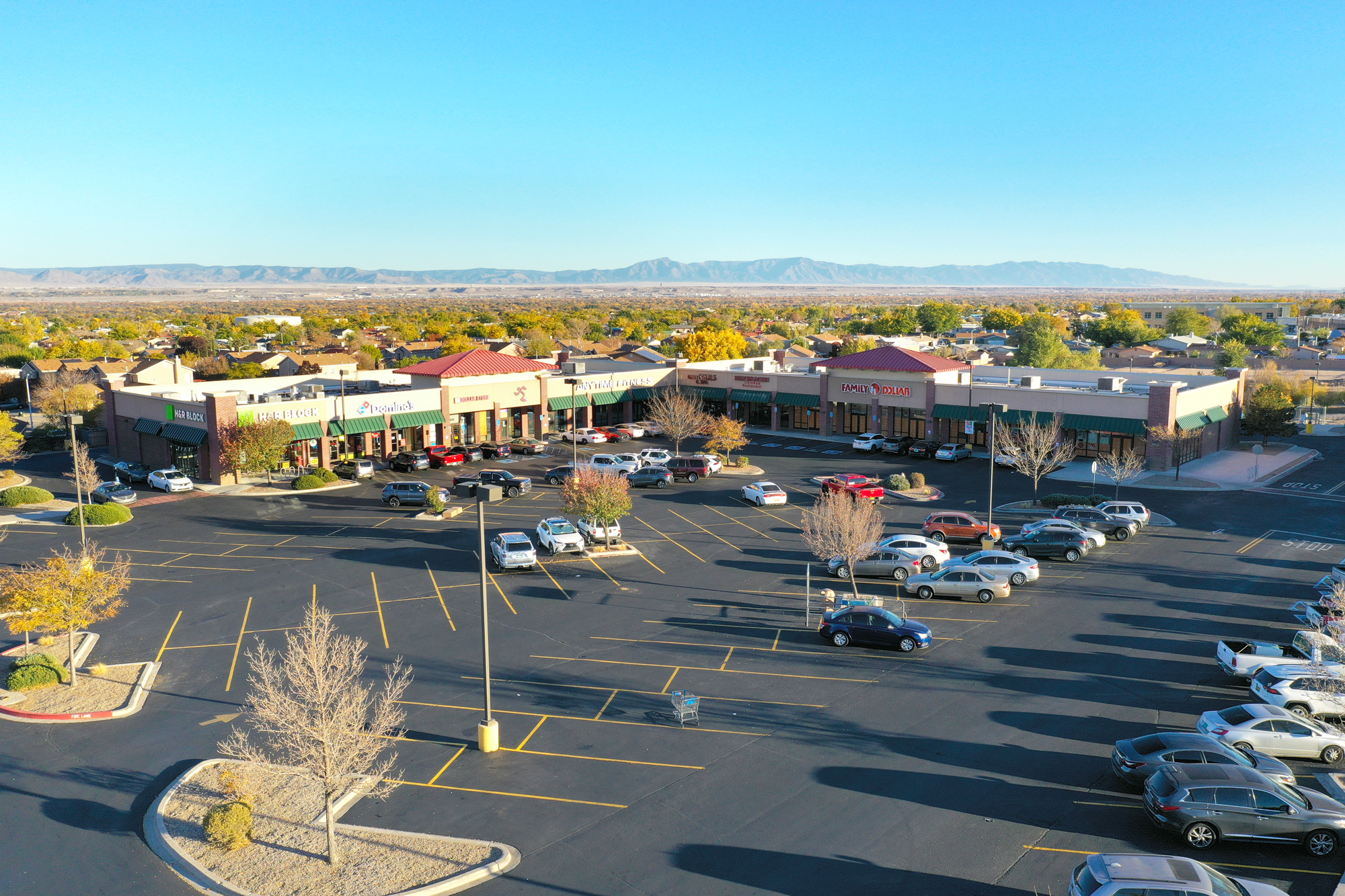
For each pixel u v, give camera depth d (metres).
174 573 41.00
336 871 18.77
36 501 55.56
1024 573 38.47
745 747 24.38
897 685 28.47
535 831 20.34
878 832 20.20
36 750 24.64
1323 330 192.75
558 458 70.69
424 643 32.34
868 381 77.44
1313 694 25.81
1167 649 31.31
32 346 148.25
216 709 27.09
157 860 19.50
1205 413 68.31
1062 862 19.03
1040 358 116.88
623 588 38.66
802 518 48.44
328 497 57.62
